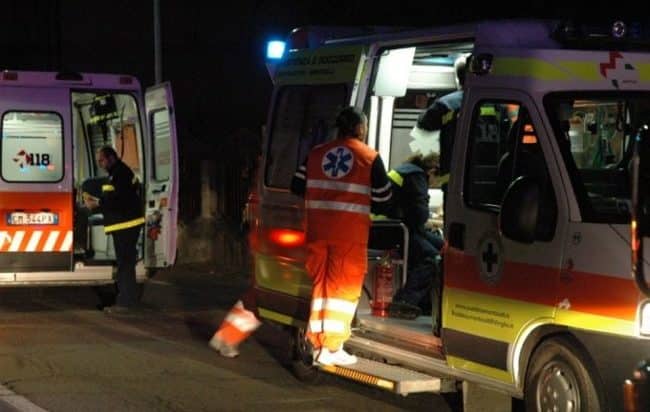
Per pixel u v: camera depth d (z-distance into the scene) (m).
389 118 13.50
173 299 18.34
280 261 13.46
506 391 11.20
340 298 12.33
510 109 11.24
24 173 16.95
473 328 11.32
